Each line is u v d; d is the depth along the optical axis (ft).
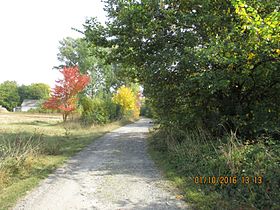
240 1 19.44
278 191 16.47
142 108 189.78
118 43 36.60
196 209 16.48
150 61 33.47
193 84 28.37
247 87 29.07
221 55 24.36
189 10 32.24
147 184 21.71
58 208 16.69
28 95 341.41
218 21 28.50
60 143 42.50
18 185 21.06
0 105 296.10
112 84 139.95
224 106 30.37
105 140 49.98
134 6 31.68
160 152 35.24
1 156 26.00
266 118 27.55
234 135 24.08
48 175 24.54
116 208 16.71
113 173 25.38
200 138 29.12
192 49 26.89
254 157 19.94
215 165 21.75
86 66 130.41
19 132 53.31
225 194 18.13
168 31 32.63
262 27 19.02
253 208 15.94
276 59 23.97
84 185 21.52
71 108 83.30
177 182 21.67
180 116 32.89
